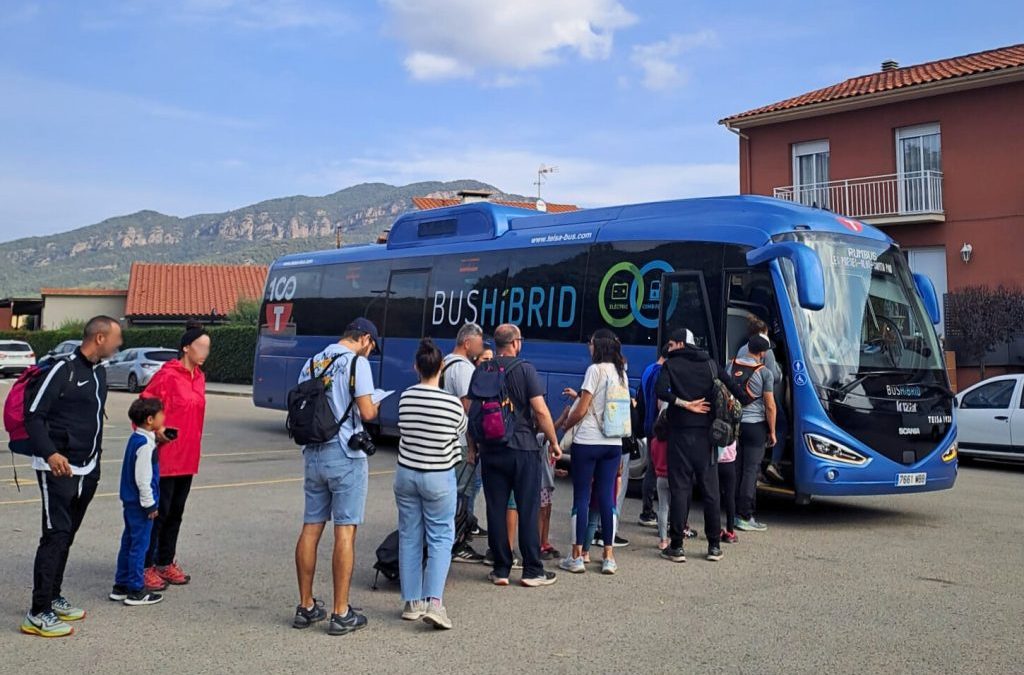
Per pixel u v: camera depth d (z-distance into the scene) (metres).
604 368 7.33
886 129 24.39
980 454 14.48
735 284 10.14
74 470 5.74
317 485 5.82
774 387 9.08
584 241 12.12
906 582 7.05
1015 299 20.59
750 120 26.59
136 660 5.21
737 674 5.00
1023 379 14.20
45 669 5.05
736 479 8.80
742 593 6.72
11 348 41.28
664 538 8.17
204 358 6.92
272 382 18.11
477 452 7.56
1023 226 22.03
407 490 5.96
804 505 10.83
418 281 14.86
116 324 5.92
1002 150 22.41
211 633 5.71
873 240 10.44
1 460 14.53
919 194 23.61
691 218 10.95
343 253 16.86
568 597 6.61
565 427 7.38
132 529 6.29
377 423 15.41
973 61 24.59
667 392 7.68
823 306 9.30
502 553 6.96
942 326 21.69
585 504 7.36
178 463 6.70
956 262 23.11
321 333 16.92
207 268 58.41
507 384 6.82
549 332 12.38
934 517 10.01
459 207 14.45
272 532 8.76
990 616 6.11
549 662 5.19
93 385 5.86
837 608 6.31
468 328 7.62
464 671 5.04
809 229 10.05
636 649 5.42
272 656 5.28
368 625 5.91
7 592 6.56
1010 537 8.86
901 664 5.16
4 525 8.99
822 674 5.00
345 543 5.72
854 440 9.27
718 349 10.18
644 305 11.12
